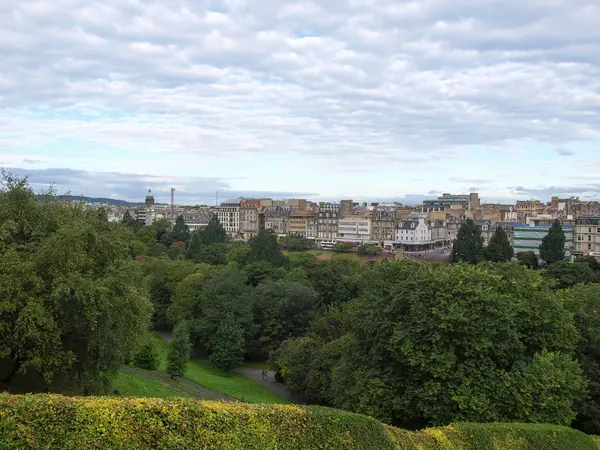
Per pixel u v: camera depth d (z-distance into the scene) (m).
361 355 49.81
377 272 57.28
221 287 100.50
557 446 35.31
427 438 32.16
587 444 37.16
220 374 87.75
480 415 38.84
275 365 81.44
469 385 40.12
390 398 43.69
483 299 42.19
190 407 23.91
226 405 25.62
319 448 26.64
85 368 41.59
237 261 153.12
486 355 42.34
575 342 49.91
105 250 42.69
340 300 110.81
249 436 24.70
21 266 35.59
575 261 129.38
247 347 96.12
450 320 41.53
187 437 23.14
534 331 47.22
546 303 47.88
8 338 35.75
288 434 25.89
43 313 34.88
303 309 99.00
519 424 36.31
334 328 82.12
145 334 53.34
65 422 21.56
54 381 41.50
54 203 47.16
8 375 39.78
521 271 53.97
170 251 183.38
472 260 158.38
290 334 92.38
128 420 22.38
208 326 94.19
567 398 41.91
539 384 39.41
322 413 27.72
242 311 94.50
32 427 21.05
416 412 43.06
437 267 53.88
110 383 47.16
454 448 32.50
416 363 41.16
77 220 44.53
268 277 115.31
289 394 76.81
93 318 36.19
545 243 149.50
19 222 40.47
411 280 46.88
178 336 73.38
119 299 41.03
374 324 47.16
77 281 36.12
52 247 37.31
